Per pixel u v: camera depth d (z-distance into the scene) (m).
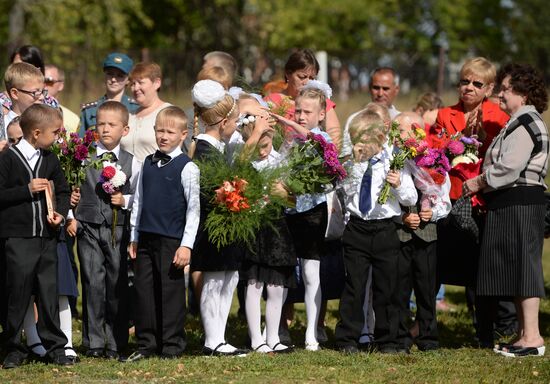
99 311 11.12
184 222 10.59
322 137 10.83
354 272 11.23
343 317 11.26
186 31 46.16
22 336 11.55
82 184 11.10
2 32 40.59
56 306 10.38
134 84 12.73
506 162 11.07
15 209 10.20
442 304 15.18
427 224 11.37
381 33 51.09
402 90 28.16
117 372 9.91
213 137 10.91
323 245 11.49
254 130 10.84
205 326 10.91
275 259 10.91
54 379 9.68
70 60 28.17
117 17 38.66
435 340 11.57
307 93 11.30
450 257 11.86
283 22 42.78
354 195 11.20
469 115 12.52
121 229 11.11
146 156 11.58
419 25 53.84
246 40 43.50
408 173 11.14
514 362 10.74
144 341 10.66
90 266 11.08
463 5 54.06
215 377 9.76
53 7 36.03
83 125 13.52
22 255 10.18
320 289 11.47
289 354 10.95
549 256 20.58
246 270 11.07
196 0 44.94
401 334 11.38
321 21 45.56
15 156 10.27
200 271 11.03
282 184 10.77
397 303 11.29
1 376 9.82
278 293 11.09
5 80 11.32
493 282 11.24
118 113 11.17
